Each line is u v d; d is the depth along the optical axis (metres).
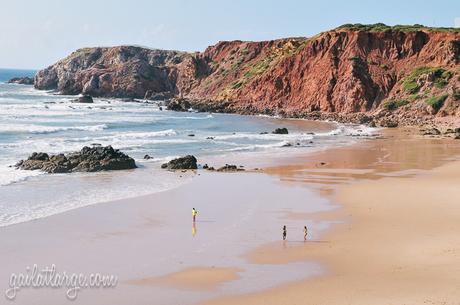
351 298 24.98
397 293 25.33
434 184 52.75
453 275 27.50
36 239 34.72
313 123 126.00
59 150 74.19
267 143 88.94
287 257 31.53
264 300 25.23
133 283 27.59
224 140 91.94
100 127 103.81
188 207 44.28
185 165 63.50
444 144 86.12
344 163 67.81
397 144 87.12
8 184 51.56
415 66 139.88
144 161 68.12
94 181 54.59
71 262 30.61
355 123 124.62
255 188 52.16
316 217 40.94
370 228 37.50
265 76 158.12
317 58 152.00
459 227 37.06
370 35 149.00
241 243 34.38
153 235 36.09
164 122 120.62
